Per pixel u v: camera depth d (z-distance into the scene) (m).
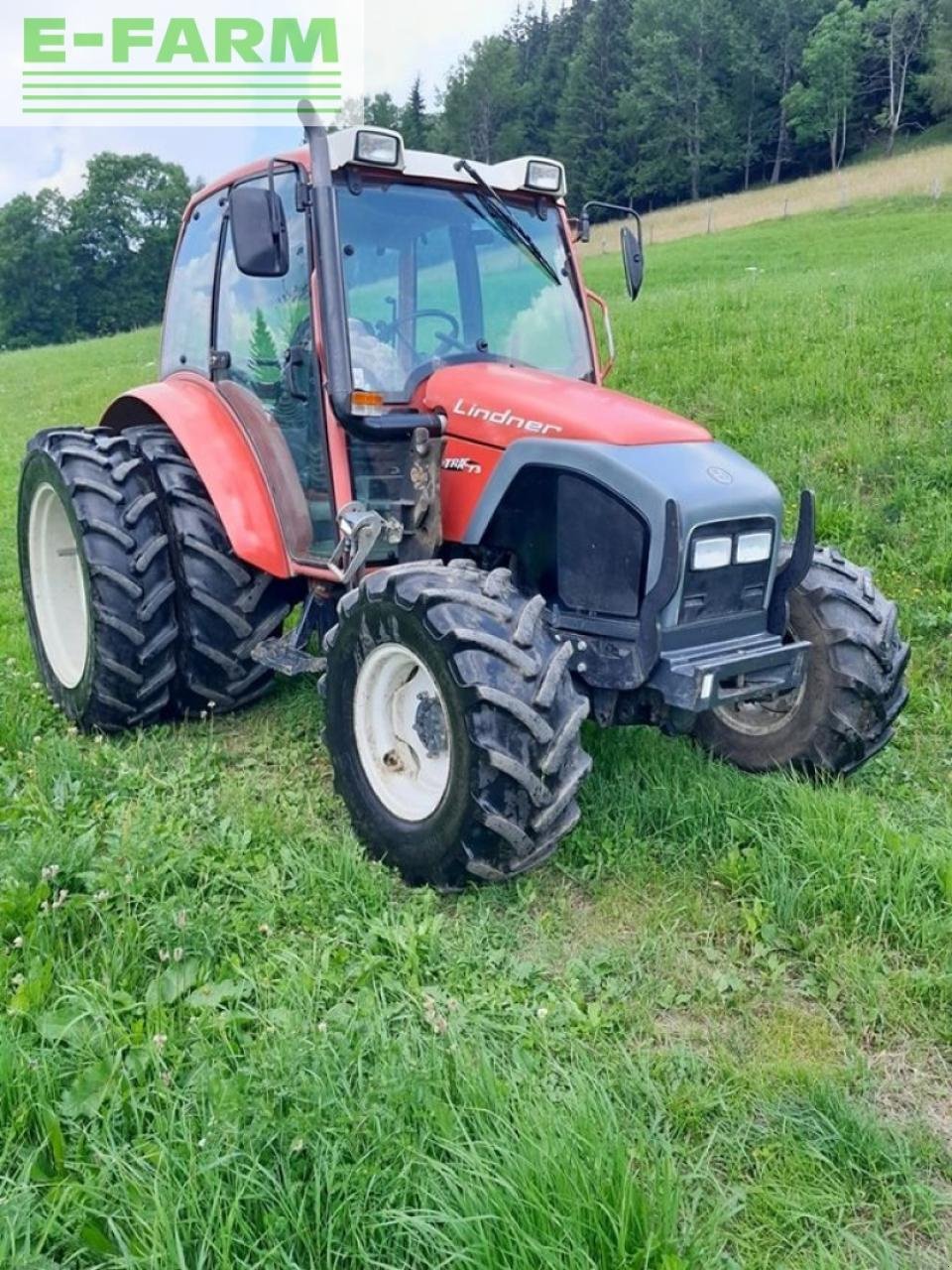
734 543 3.33
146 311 67.06
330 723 3.58
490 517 3.56
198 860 3.23
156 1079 2.29
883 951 3.02
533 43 94.62
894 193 36.28
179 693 4.42
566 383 3.71
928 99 69.88
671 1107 2.40
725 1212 2.09
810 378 9.10
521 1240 1.87
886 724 3.83
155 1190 1.94
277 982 2.70
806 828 3.46
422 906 3.13
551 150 74.94
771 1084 2.50
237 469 4.19
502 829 2.99
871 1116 2.37
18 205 63.84
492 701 2.96
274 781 4.03
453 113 80.00
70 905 2.88
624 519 3.27
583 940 3.09
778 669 3.47
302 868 3.27
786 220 34.41
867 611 3.78
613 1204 1.95
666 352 10.95
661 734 4.19
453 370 3.77
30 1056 2.33
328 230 3.54
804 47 71.00
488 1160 2.04
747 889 3.30
